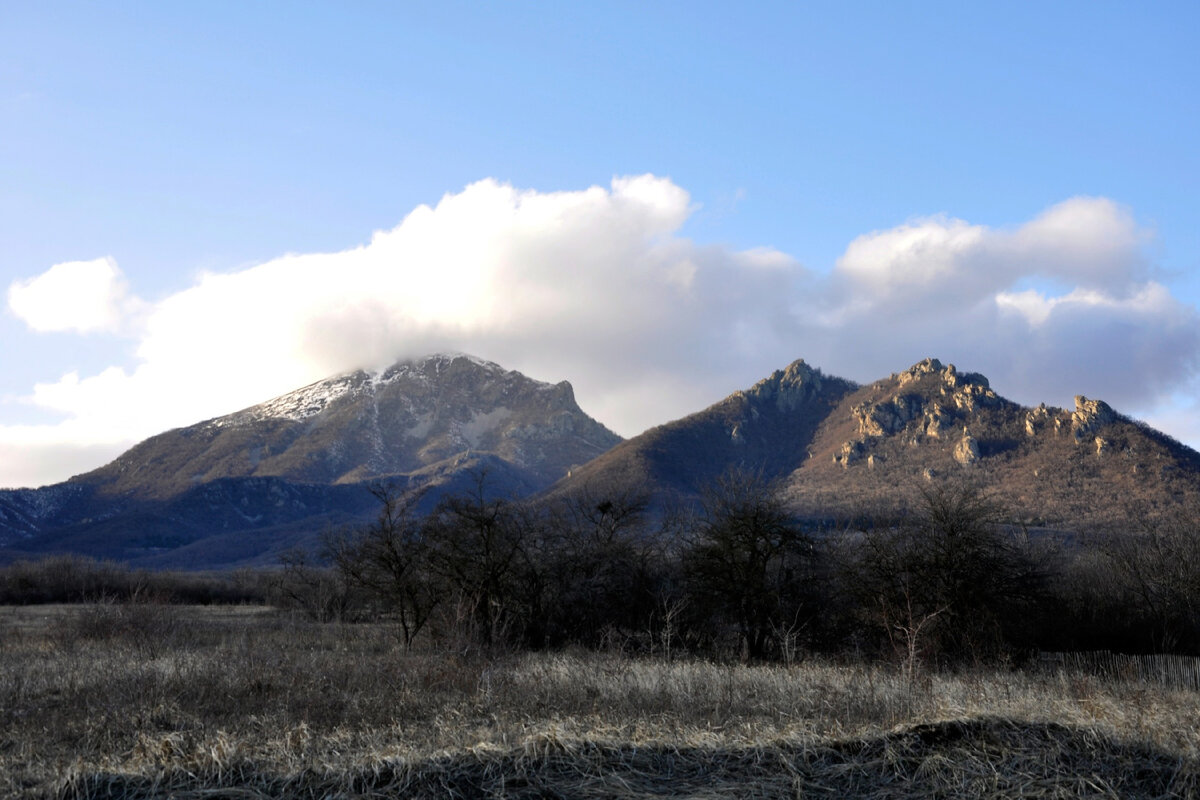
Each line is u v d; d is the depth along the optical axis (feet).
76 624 89.86
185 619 113.50
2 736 36.06
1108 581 111.45
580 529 113.70
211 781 27.07
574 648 93.81
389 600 102.94
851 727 33.53
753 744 30.45
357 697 44.11
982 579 90.07
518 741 30.19
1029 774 28.37
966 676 61.57
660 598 105.09
